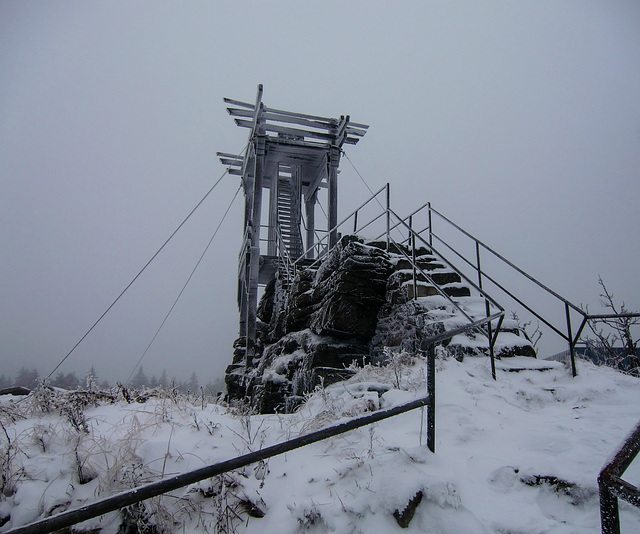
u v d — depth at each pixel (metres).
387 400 4.73
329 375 8.27
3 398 6.46
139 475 3.39
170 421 4.29
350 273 8.80
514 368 6.00
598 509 3.04
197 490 3.37
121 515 3.21
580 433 3.98
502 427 4.25
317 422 4.18
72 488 3.38
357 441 3.88
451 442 3.90
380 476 3.22
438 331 6.66
